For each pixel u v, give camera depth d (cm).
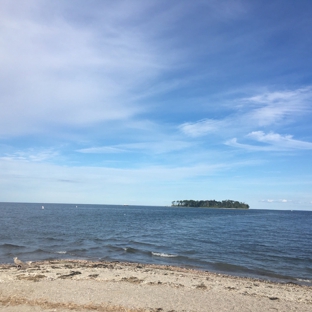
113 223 6525
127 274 1730
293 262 2531
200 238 4041
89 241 3375
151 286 1481
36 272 1692
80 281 1508
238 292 1462
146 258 2503
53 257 2386
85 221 6856
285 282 1864
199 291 1440
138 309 1130
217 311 1159
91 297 1245
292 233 5159
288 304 1295
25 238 3409
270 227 6569
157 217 10119
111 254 2619
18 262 1862
